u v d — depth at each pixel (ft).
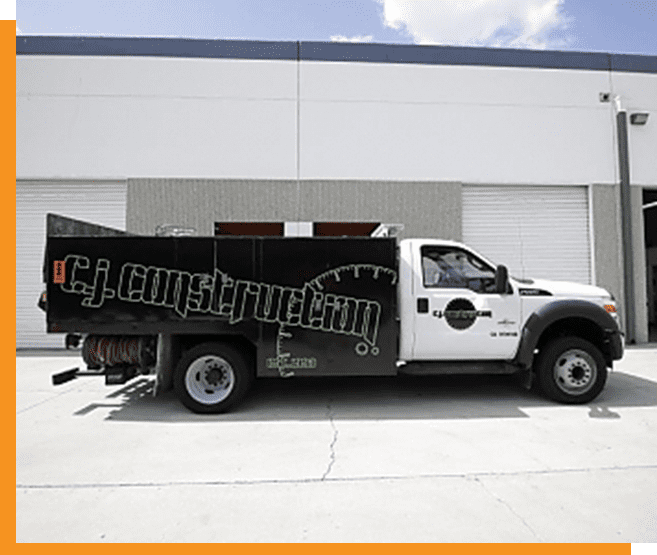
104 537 8.36
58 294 16.24
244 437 13.79
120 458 12.17
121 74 31.71
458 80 33.06
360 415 16.07
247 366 16.70
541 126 33.50
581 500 9.61
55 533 8.50
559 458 11.94
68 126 31.68
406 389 20.07
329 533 8.41
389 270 16.57
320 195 32.12
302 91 32.27
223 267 16.33
